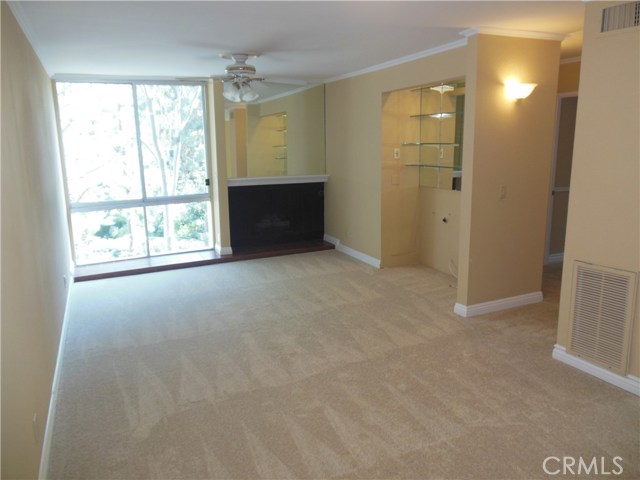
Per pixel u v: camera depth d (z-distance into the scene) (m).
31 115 3.32
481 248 4.14
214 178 6.39
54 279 3.65
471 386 3.04
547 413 2.74
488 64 3.81
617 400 2.86
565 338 3.33
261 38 3.87
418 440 2.52
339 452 2.43
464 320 4.15
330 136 6.74
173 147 6.24
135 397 2.99
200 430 2.64
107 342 3.81
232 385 3.12
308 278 5.50
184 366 3.39
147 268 5.79
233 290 5.09
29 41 3.55
